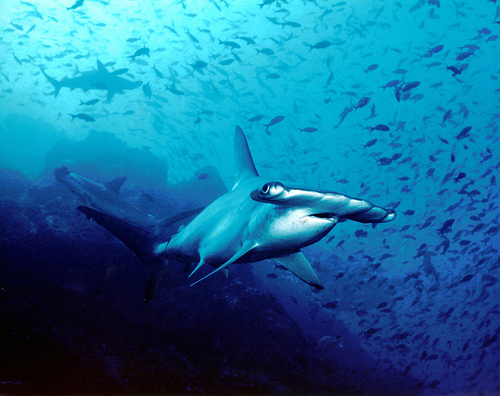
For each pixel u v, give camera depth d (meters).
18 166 19.98
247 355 5.71
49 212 6.95
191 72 14.74
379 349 10.07
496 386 8.41
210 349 5.71
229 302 6.33
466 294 9.87
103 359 5.03
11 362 4.70
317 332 9.86
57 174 7.51
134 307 6.13
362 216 2.03
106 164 14.66
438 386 8.59
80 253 6.30
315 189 1.77
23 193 9.80
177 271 7.03
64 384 4.70
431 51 8.55
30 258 5.90
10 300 5.23
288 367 5.75
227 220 2.83
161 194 13.87
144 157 15.28
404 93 7.60
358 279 12.42
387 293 12.09
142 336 5.61
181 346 5.66
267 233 2.17
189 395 5.02
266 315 6.23
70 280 6.00
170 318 6.02
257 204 2.52
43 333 5.00
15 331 4.92
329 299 12.02
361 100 7.61
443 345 10.09
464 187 8.68
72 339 5.09
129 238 4.05
